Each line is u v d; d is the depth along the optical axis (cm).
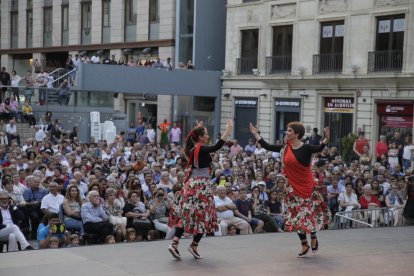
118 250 831
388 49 2677
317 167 1716
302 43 2997
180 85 3195
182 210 771
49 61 4694
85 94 2877
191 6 3525
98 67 2900
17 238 1153
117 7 4084
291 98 3052
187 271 730
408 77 2545
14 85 2936
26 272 709
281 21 3084
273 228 1395
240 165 1894
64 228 1163
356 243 926
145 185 1483
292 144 798
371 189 1623
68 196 1271
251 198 1435
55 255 794
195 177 775
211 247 861
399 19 2634
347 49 2808
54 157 1758
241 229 1336
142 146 2170
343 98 2836
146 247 855
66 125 2800
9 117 2623
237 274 725
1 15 5084
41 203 1336
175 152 2161
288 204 801
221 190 1326
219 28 3541
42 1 4706
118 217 1252
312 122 2953
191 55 3519
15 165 1616
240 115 3309
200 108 3472
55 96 2772
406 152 2336
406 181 1595
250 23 3244
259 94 3200
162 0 3772
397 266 787
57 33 4575
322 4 2906
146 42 3869
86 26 4369
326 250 866
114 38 4119
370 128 2714
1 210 1209
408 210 1396
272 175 1711
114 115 3009
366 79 2700
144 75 3050
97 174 1541
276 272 739
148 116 3841
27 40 4866
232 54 3344
